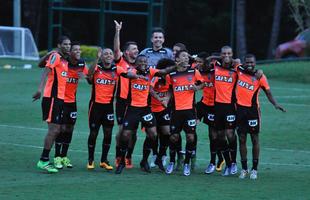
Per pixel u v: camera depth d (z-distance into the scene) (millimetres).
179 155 30172
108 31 109312
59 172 29094
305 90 64375
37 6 113500
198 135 39781
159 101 29422
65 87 29484
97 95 29422
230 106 28781
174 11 120375
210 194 25109
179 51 28609
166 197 24516
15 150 34125
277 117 46906
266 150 35438
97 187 26094
